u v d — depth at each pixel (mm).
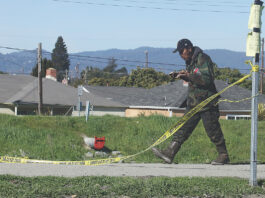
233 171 14750
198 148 22797
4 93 66938
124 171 14047
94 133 24844
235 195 11117
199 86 15031
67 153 21281
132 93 97875
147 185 11258
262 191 11547
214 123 15438
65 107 67375
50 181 11562
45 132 23078
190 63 15195
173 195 10914
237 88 82438
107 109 72875
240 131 26766
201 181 12188
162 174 13734
